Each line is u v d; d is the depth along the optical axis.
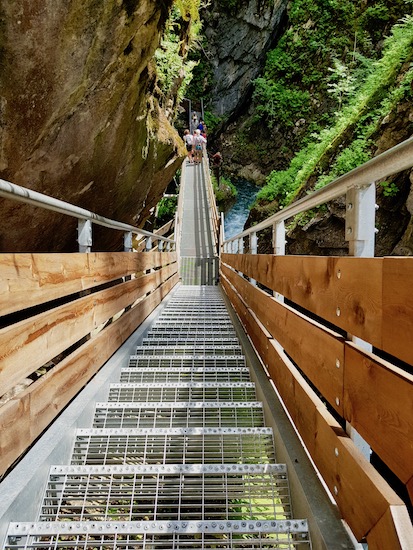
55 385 1.88
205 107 24.83
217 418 2.34
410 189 5.33
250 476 1.75
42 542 1.34
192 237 14.28
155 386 2.68
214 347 3.62
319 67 18.41
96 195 4.05
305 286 1.80
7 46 2.08
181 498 1.66
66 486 1.67
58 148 2.88
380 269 1.03
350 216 1.32
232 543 1.36
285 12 22.11
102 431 2.03
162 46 6.48
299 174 9.03
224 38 23.11
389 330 0.97
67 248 4.07
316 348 1.58
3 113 2.26
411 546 0.79
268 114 21.02
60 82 2.48
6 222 2.84
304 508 1.45
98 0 2.34
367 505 1.00
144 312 4.66
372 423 1.03
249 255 3.90
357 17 16.77
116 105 3.33
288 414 2.08
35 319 1.62
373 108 7.17
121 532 1.37
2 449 1.34
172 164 6.70
